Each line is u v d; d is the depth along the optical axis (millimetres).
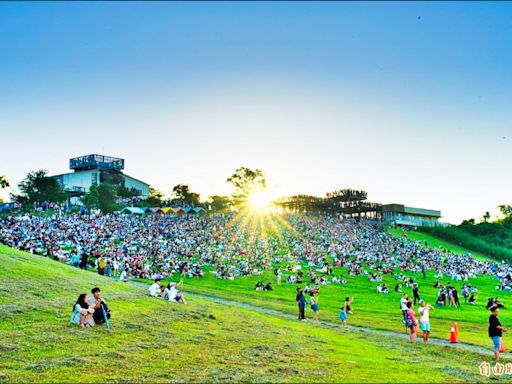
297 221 134500
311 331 29828
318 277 66750
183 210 136625
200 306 33219
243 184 184125
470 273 85188
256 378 17766
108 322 23828
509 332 35406
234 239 98188
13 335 20797
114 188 140500
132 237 84500
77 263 50125
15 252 37469
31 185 131500
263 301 47125
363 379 18359
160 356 20062
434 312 45125
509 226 178250
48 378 16812
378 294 57625
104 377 17172
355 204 163125
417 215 179125
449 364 23344
